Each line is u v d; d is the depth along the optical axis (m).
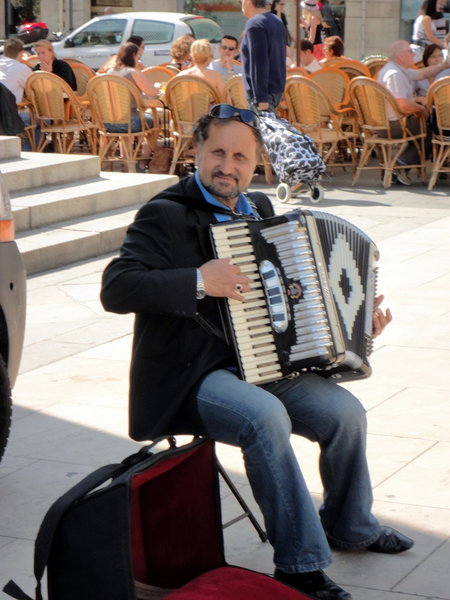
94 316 6.97
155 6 25.52
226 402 3.34
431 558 3.74
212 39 20.89
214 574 3.34
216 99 11.68
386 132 11.66
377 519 3.97
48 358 6.09
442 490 4.27
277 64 10.35
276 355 3.39
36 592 2.99
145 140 12.68
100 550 2.94
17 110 11.89
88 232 8.77
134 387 3.52
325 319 3.37
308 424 3.58
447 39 12.16
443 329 6.54
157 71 14.10
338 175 12.73
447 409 5.18
